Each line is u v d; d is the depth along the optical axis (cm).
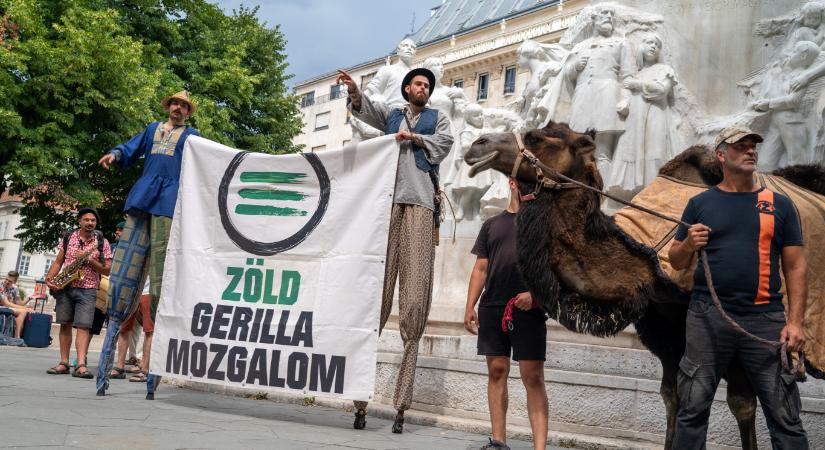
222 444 400
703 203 371
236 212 573
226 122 2592
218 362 551
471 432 561
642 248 391
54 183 2211
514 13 4678
